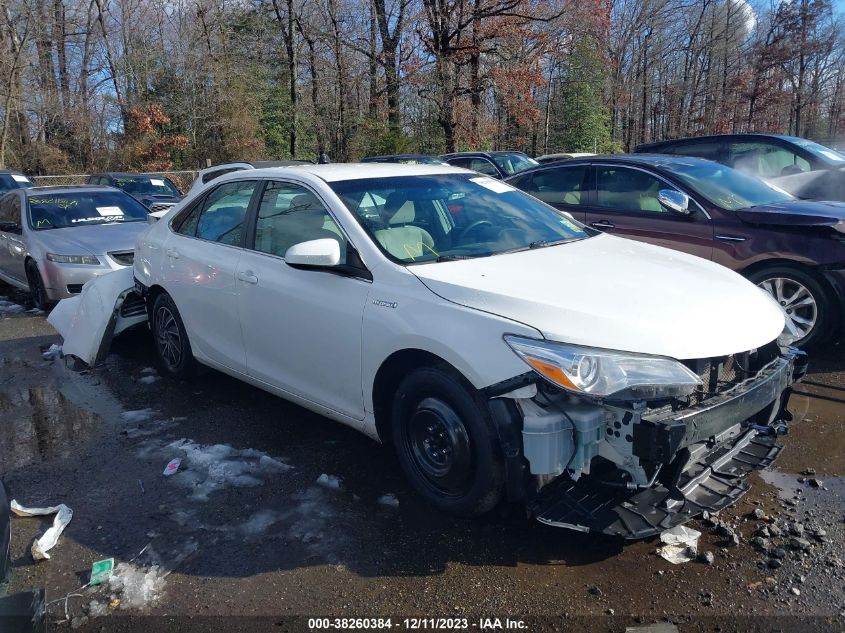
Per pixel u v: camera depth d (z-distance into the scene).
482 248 3.94
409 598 2.89
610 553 3.14
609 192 6.78
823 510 3.42
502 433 3.00
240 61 32.03
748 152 9.34
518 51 27.69
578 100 38.56
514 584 2.95
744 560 3.05
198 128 32.22
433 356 3.31
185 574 3.09
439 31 25.23
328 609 2.84
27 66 30.77
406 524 3.41
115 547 3.32
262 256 4.38
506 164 16.16
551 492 3.12
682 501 3.09
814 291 5.45
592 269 3.59
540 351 2.90
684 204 6.00
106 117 33.09
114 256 8.27
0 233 9.66
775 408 3.58
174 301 5.21
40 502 3.78
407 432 3.56
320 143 30.53
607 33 41.75
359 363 3.65
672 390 2.85
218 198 5.01
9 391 5.61
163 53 33.25
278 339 4.21
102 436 4.62
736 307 3.35
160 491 3.84
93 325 6.01
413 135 30.67
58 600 2.94
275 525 3.45
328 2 28.08
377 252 3.68
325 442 4.40
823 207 5.84
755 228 5.70
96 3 35.34
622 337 2.94
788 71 48.78
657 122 56.31
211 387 5.47
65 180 23.73
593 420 2.95
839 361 5.53
